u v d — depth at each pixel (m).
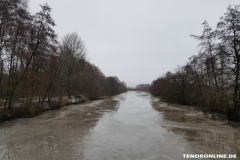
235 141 9.46
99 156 7.33
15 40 15.59
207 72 21.80
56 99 27.12
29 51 17.88
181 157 7.27
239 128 12.55
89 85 39.22
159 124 13.83
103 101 37.31
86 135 10.56
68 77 29.39
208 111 20.92
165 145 8.77
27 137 10.13
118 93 80.56
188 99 28.55
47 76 21.42
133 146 8.61
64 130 11.80
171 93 33.41
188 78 30.12
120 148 8.31
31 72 18.05
